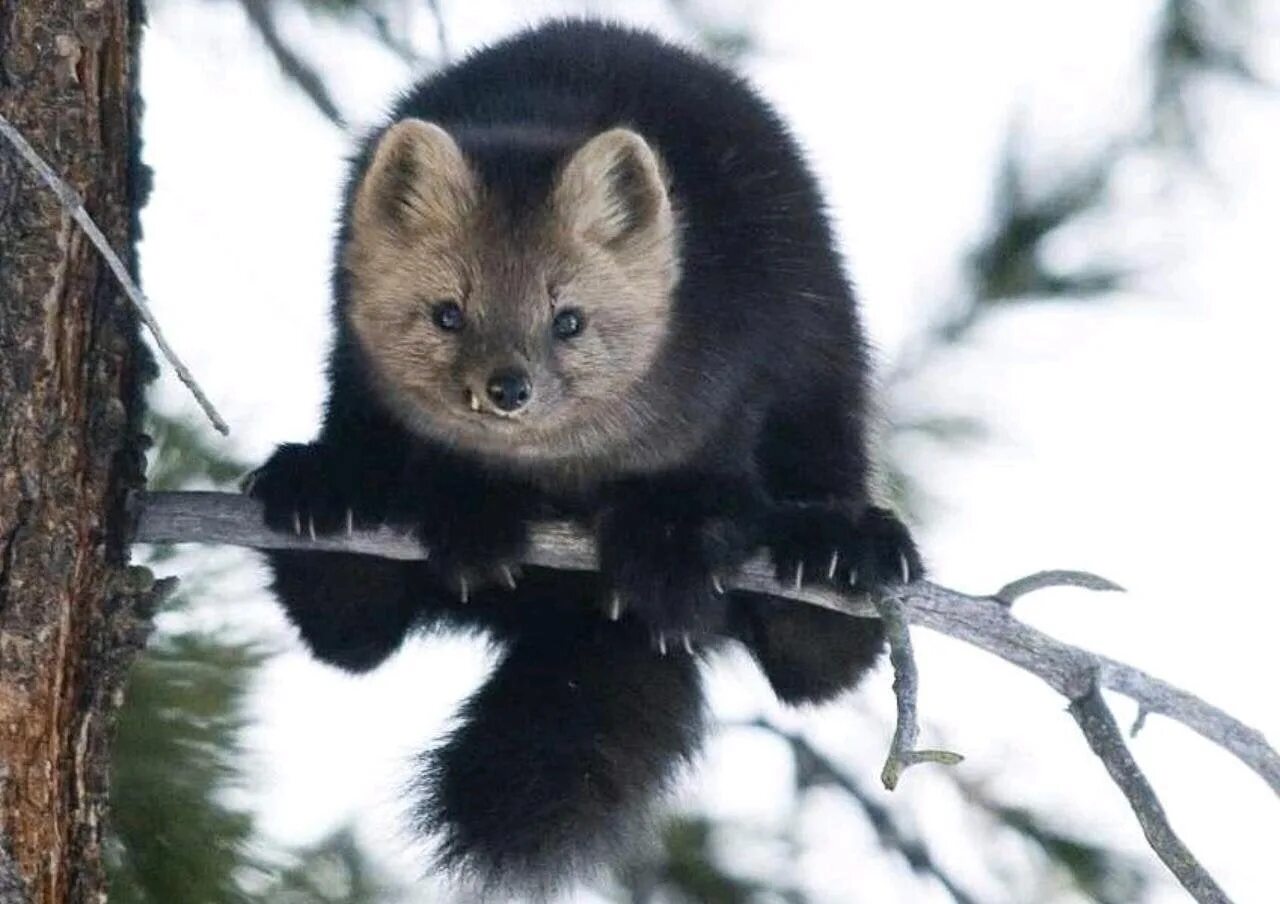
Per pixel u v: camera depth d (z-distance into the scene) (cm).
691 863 1142
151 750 896
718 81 1144
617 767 1041
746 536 1006
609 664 1077
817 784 1190
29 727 741
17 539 750
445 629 1106
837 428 1116
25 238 766
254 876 925
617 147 1041
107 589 787
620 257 1048
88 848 762
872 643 1058
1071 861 1148
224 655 931
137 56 842
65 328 772
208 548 973
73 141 784
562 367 1033
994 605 830
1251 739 821
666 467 1054
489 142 1070
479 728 1041
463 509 989
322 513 944
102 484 786
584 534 1016
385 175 1053
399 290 1045
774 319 1078
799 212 1108
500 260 1034
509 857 995
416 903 1085
